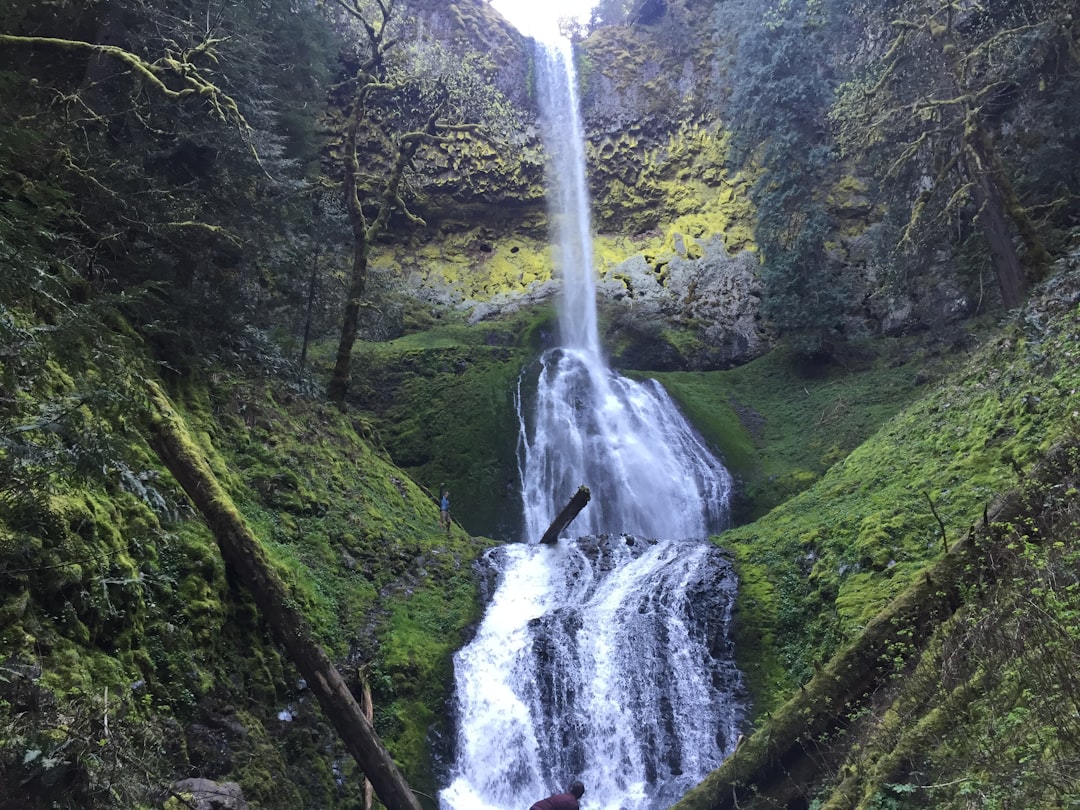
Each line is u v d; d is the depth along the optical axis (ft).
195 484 31.04
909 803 19.43
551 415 79.00
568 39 119.34
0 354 17.48
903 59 64.39
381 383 79.61
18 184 30.81
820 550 44.42
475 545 54.24
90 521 24.39
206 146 45.01
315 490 45.50
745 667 41.45
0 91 33.88
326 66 74.43
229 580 31.37
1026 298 53.52
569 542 55.26
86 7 41.22
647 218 112.06
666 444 78.84
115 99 42.06
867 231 91.09
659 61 115.65
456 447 73.82
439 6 112.16
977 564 25.94
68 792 16.48
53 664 20.49
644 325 97.45
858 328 86.53
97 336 18.95
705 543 52.85
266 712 30.30
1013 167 65.92
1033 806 14.93
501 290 103.76
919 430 50.44
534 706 41.75
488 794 38.19
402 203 62.03
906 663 25.64
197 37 46.42
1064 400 37.50
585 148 114.11
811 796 25.76
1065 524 23.89
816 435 75.87
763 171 97.81
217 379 44.83
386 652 39.42
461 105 98.84
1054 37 54.70
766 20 87.81
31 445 17.34
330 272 62.90
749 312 98.84
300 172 66.54
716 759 38.60
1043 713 16.78
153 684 24.95
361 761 29.43
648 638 43.57
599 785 39.78
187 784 22.74
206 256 44.50
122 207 37.63
